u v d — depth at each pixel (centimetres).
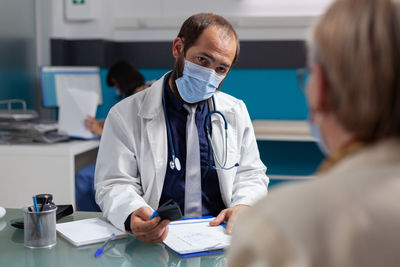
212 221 124
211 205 148
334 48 43
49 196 118
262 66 348
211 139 149
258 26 343
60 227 122
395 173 40
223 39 135
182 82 138
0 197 246
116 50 364
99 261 100
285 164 358
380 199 38
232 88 354
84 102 275
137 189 143
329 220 38
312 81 47
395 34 41
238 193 145
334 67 43
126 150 146
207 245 107
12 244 111
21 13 329
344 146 45
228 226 118
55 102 312
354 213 38
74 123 273
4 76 309
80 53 352
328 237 38
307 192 41
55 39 345
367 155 42
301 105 348
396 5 42
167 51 357
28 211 108
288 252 38
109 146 147
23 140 255
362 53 41
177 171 144
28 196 244
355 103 42
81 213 140
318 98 46
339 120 45
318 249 37
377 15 42
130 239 115
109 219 125
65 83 314
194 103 147
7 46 313
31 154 242
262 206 42
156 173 142
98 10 347
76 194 261
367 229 37
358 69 41
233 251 43
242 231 42
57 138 261
